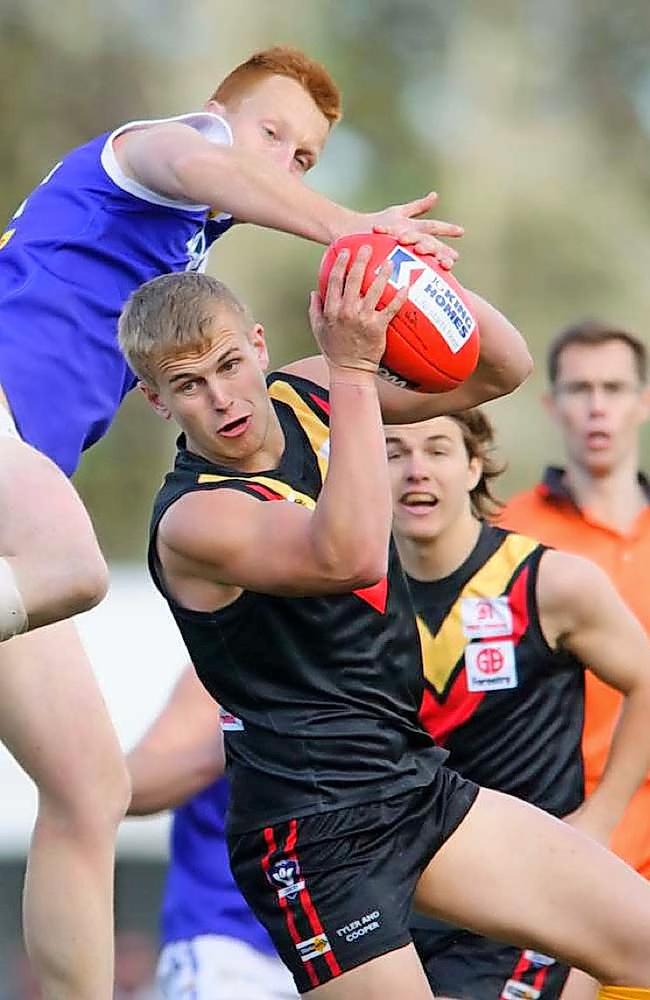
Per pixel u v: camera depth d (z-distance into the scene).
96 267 17.17
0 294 17.03
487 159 87.38
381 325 14.30
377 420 14.43
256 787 15.46
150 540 15.41
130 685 30.67
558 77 90.44
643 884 15.38
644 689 18.48
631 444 24.30
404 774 15.41
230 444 15.03
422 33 91.94
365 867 15.13
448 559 18.59
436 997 18.03
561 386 24.33
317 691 15.33
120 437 75.69
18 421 16.72
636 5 90.69
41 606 14.18
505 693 18.42
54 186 17.44
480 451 19.05
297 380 16.20
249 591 15.09
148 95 75.00
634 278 85.62
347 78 90.56
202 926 20.38
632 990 15.61
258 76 18.28
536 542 18.88
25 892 16.44
